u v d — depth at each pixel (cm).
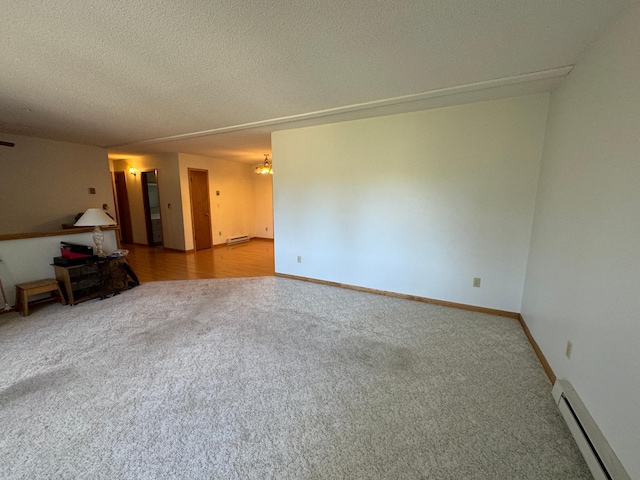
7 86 253
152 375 211
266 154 649
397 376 211
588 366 161
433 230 341
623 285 136
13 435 158
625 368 129
